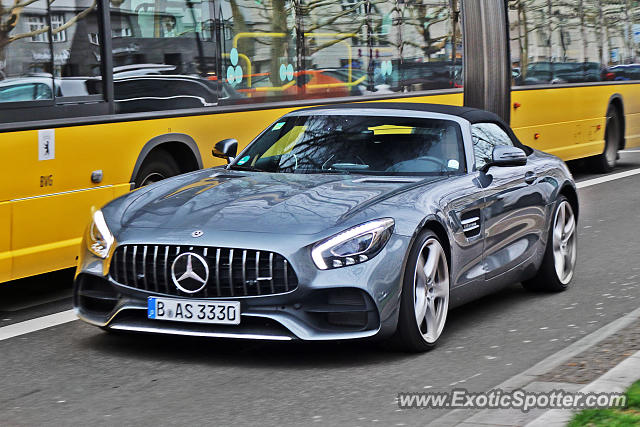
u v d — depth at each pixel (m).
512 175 8.80
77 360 7.21
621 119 21.14
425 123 8.62
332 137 8.55
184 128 11.17
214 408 6.06
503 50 16.89
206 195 7.54
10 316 8.76
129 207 7.51
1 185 9.02
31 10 9.39
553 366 6.57
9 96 9.14
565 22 19.20
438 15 15.58
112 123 10.23
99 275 7.20
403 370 6.87
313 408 6.05
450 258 7.66
